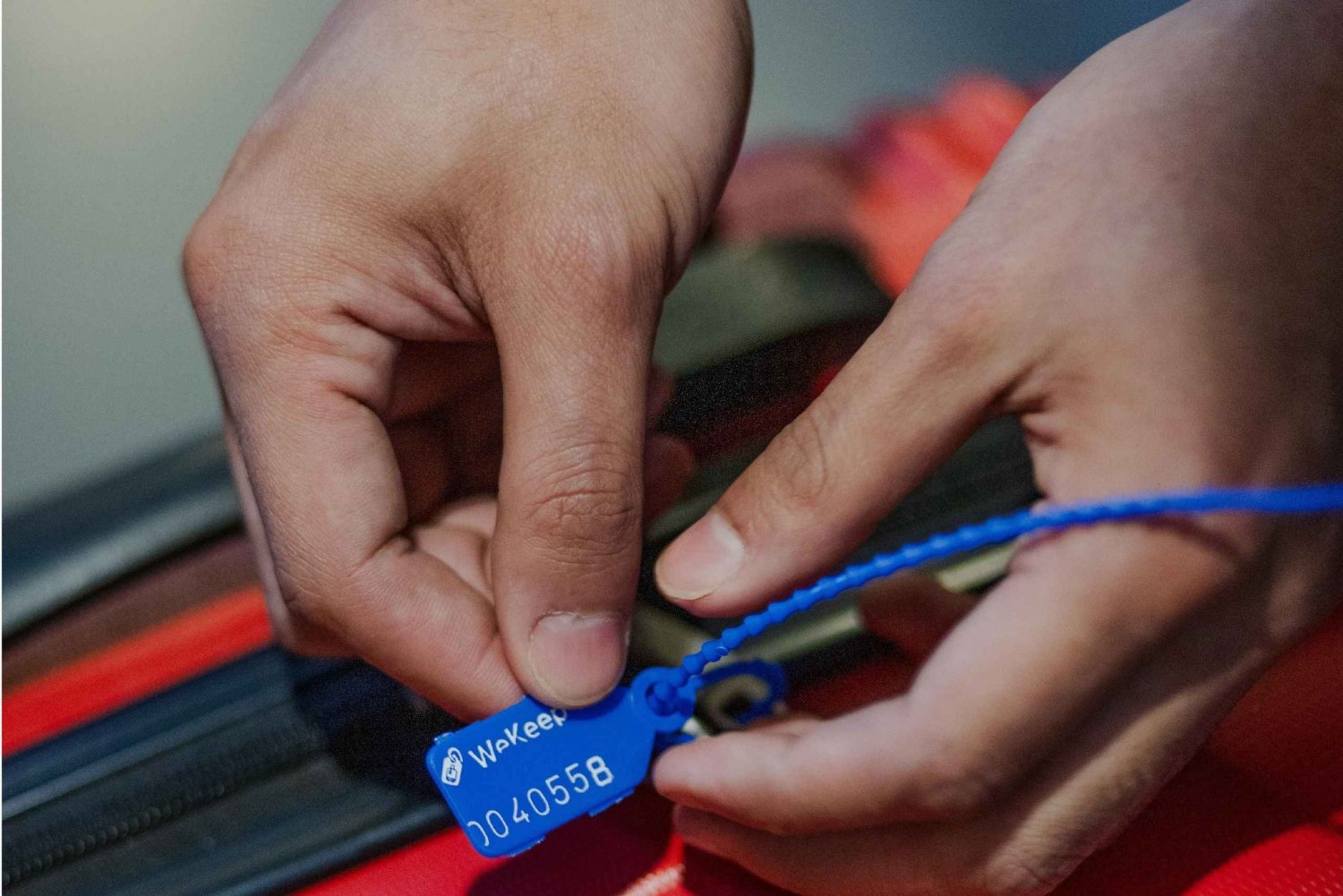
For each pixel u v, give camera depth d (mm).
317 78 729
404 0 725
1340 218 543
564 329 632
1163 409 507
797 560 600
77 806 814
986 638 513
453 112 673
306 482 685
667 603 824
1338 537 529
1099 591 497
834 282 1121
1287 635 538
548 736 640
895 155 1360
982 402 553
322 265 688
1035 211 556
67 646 1038
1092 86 606
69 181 1570
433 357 784
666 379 860
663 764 611
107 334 1448
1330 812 648
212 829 782
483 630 690
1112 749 533
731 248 1188
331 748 813
